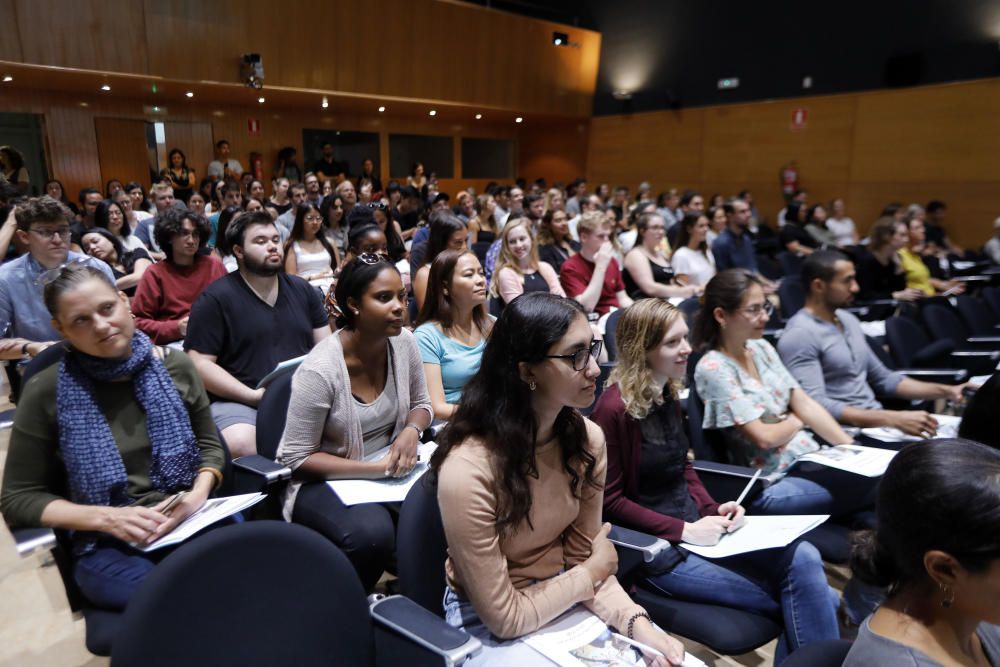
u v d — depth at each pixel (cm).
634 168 1216
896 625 90
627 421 178
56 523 150
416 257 471
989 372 336
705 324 229
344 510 183
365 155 1151
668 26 1121
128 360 164
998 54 812
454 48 1013
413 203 797
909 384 274
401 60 962
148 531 151
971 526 81
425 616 120
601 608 141
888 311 494
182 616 102
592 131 1264
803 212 927
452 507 126
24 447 156
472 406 133
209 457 180
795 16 983
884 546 93
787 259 627
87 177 877
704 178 1124
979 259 719
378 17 923
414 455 196
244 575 108
